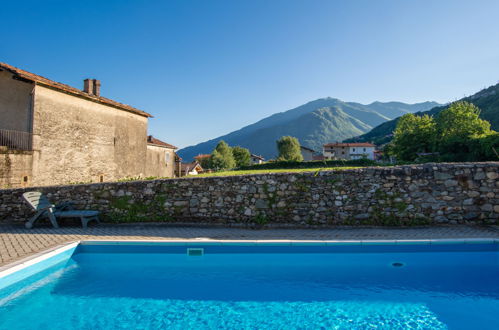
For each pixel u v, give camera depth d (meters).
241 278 4.87
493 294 4.22
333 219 7.26
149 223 7.66
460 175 6.96
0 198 8.02
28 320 3.59
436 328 3.36
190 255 5.69
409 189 7.07
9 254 4.97
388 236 6.02
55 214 7.22
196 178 7.80
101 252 5.73
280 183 7.54
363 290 4.39
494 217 6.79
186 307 3.91
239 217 7.58
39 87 13.63
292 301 4.07
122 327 3.42
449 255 5.47
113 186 7.95
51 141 14.17
